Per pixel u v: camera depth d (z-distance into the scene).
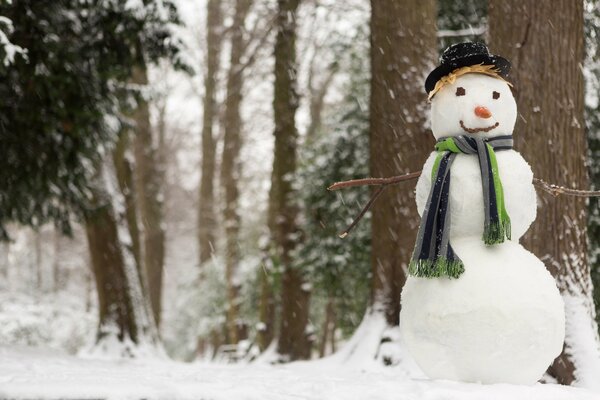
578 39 7.04
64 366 6.48
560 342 3.84
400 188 8.78
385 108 8.91
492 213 3.82
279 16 14.66
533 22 6.95
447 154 4.04
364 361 8.27
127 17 9.16
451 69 4.23
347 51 15.14
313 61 19.77
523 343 3.69
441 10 12.27
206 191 23.45
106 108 10.59
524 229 4.07
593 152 10.89
